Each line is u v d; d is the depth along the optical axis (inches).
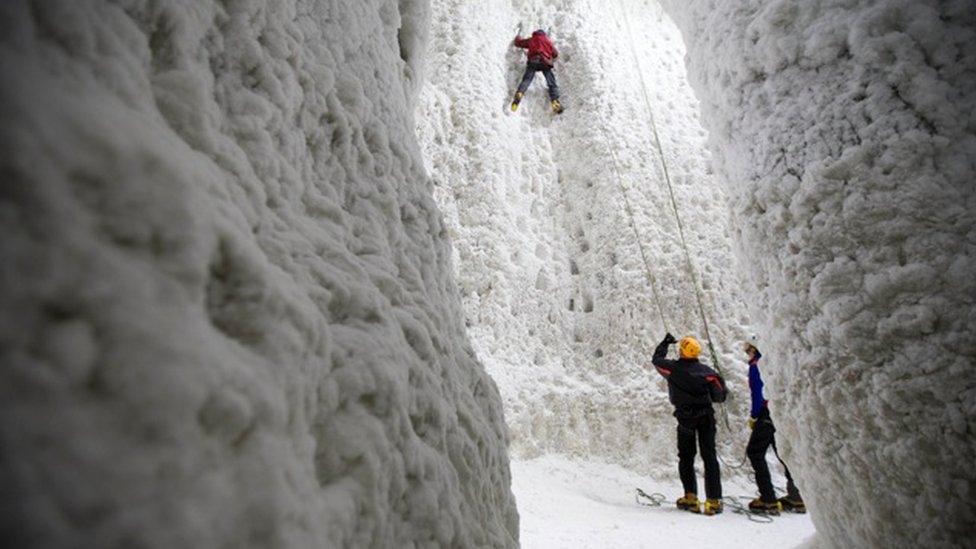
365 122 45.9
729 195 79.4
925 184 55.4
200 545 15.1
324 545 21.0
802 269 62.7
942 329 52.6
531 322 236.5
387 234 43.2
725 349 229.0
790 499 164.6
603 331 236.1
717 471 159.8
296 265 27.8
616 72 292.7
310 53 40.7
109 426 14.2
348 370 27.6
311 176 36.6
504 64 295.4
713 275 243.6
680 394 164.6
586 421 217.3
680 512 163.3
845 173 59.7
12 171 14.1
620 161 263.3
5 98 14.7
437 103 257.9
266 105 32.7
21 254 13.8
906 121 57.5
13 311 13.3
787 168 65.2
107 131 16.8
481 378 51.8
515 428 203.6
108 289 15.2
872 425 56.6
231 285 20.8
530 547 114.0
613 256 248.1
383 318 33.3
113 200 16.4
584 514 157.8
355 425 26.7
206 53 29.6
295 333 23.1
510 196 257.8
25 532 12.1
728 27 74.5
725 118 77.3
